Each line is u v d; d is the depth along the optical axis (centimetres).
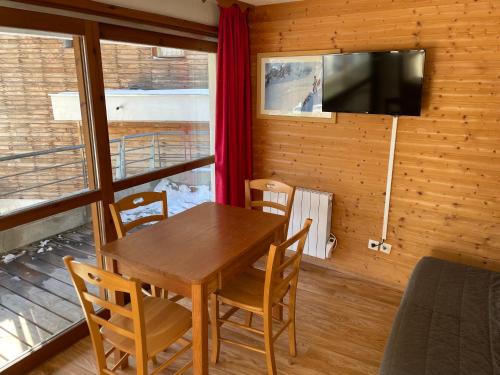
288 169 356
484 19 243
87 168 253
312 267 353
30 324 256
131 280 146
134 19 253
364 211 320
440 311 199
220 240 210
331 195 325
